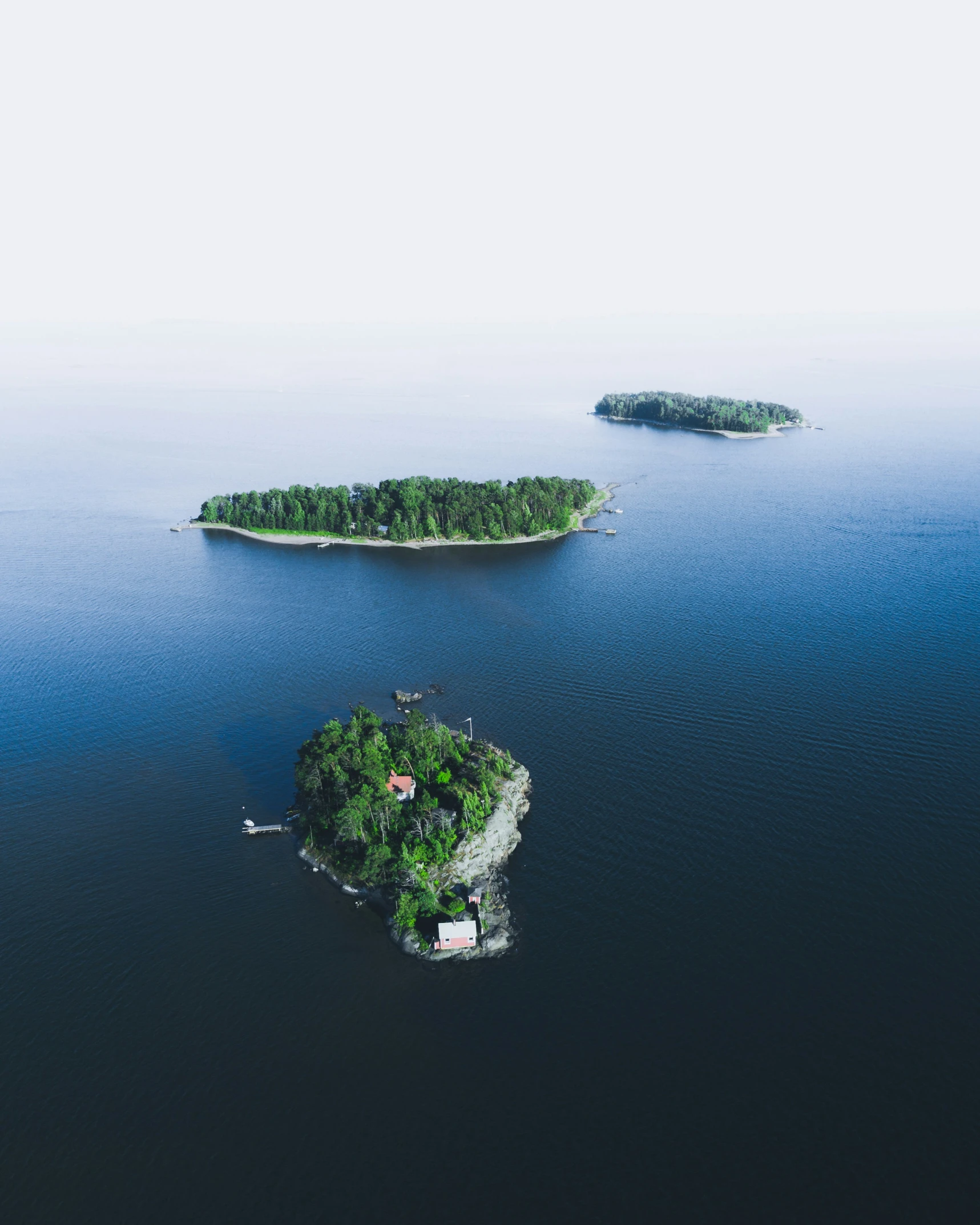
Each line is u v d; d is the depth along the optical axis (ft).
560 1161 365.61
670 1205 345.72
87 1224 350.23
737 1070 403.13
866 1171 355.56
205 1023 447.83
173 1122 393.29
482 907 516.32
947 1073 397.80
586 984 457.27
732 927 491.72
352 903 536.83
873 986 447.01
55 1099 406.62
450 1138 378.73
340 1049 427.33
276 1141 382.01
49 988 475.31
